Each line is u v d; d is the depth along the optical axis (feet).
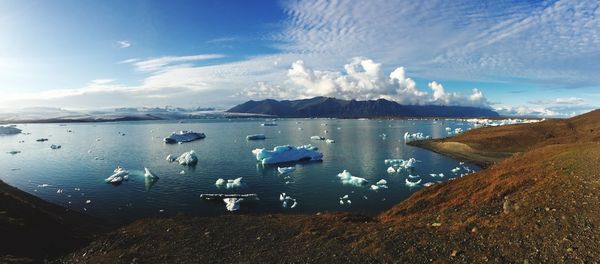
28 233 103.35
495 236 70.64
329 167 280.72
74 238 112.16
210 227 114.52
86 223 141.49
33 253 96.02
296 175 249.14
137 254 93.50
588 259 55.16
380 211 162.71
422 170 263.70
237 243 96.78
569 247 59.41
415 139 506.89
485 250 66.39
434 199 132.16
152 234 111.14
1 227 99.40
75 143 497.05
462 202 110.83
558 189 84.02
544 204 78.13
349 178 225.97
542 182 95.09
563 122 412.57
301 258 80.48
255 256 85.61
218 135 631.56
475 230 76.07
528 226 70.44
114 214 161.58
